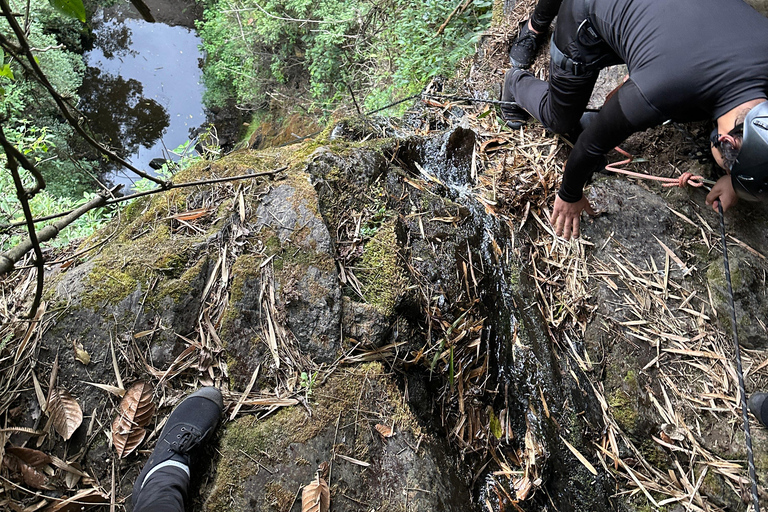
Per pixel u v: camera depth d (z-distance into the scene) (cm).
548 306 248
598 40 204
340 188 231
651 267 249
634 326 240
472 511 202
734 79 164
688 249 251
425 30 424
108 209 382
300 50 791
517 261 254
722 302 240
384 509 184
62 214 143
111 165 816
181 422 177
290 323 202
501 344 237
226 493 175
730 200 236
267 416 188
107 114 916
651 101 174
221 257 208
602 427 230
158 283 201
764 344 234
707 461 219
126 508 176
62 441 180
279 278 205
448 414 220
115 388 186
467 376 226
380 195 236
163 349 194
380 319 208
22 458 175
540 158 280
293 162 236
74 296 198
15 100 587
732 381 228
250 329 199
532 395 231
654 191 263
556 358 238
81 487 178
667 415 227
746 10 172
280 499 176
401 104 411
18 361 189
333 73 710
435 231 240
